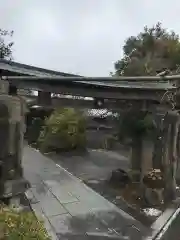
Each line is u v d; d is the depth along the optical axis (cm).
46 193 540
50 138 1266
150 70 1429
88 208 479
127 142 993
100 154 1331
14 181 421
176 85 523
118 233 395
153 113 816
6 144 414
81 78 298
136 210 590
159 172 700
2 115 410
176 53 1605
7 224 261
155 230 421
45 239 279
